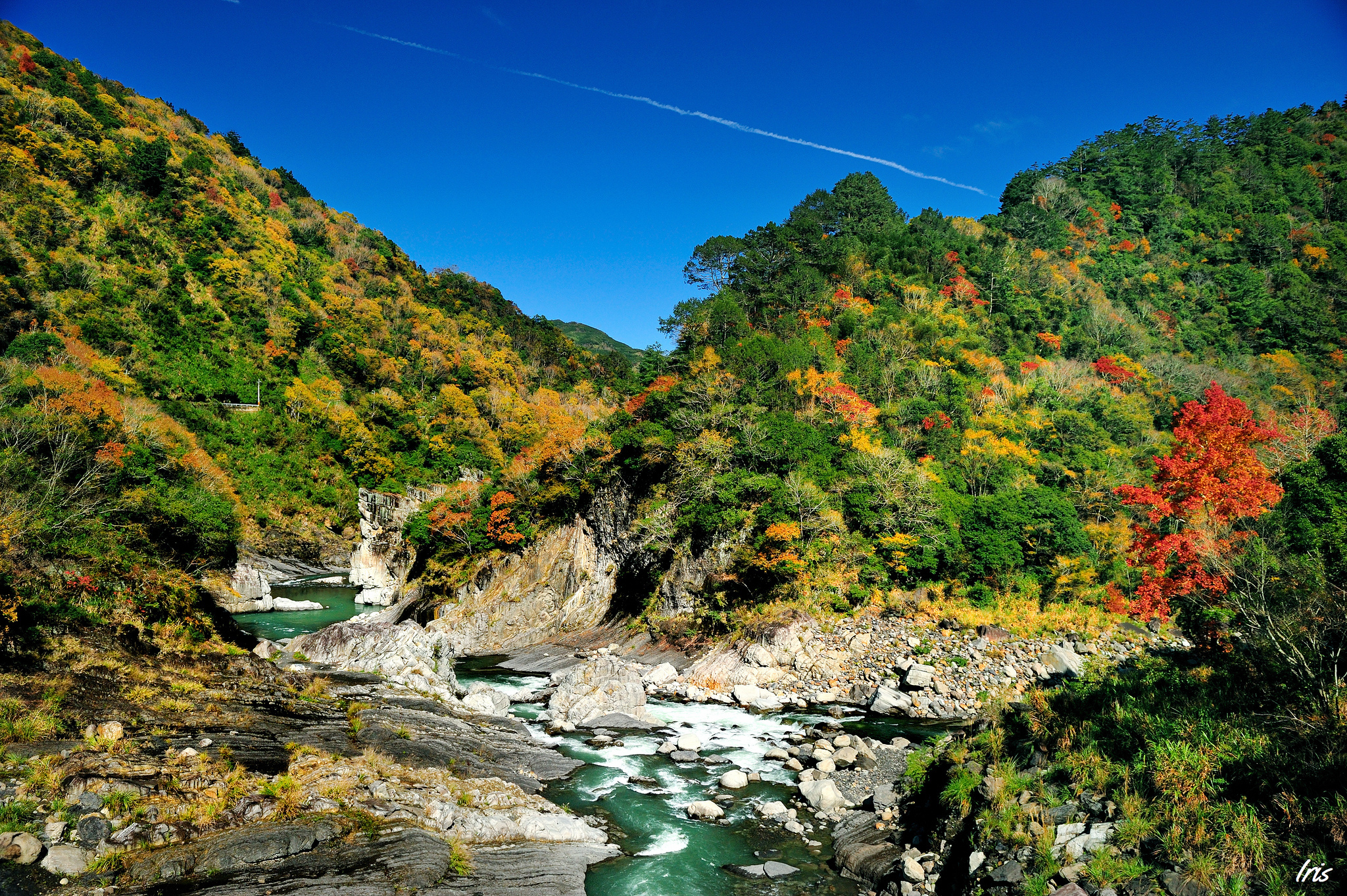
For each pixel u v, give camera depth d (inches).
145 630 1058.7
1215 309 4825.3
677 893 583.2
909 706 1192.8
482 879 549.6
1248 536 1103.6
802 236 3937.0
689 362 2883.9
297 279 5123.0
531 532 2384.4
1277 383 4008.4
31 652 818.2
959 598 1684.3
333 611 2790.4
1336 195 5787.4
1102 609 1582.2
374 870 525.3
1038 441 2792.8
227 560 1876.2
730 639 1549.0
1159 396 3590.1
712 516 1748.3
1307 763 454.9
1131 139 6624.0
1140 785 510.6
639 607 1923.0
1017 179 6013.8
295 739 754.8
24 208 3585.1
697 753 964.6
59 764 578.2
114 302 3683.6
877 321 3228.3
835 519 1732.3
